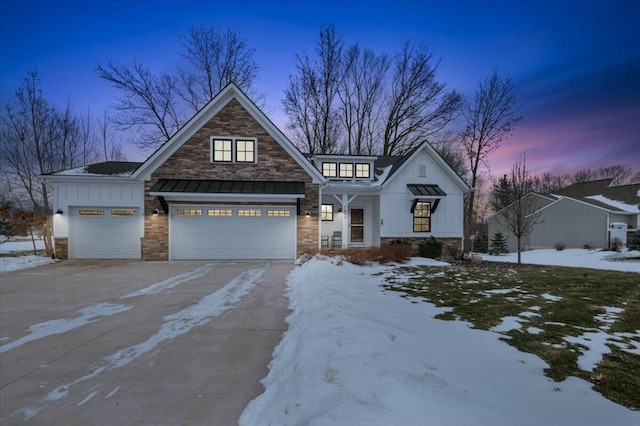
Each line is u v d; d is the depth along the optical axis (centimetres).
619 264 1463
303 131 2806
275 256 1418
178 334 496
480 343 416
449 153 2825
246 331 510
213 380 347
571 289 803
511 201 1680
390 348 364
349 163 1673
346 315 500
